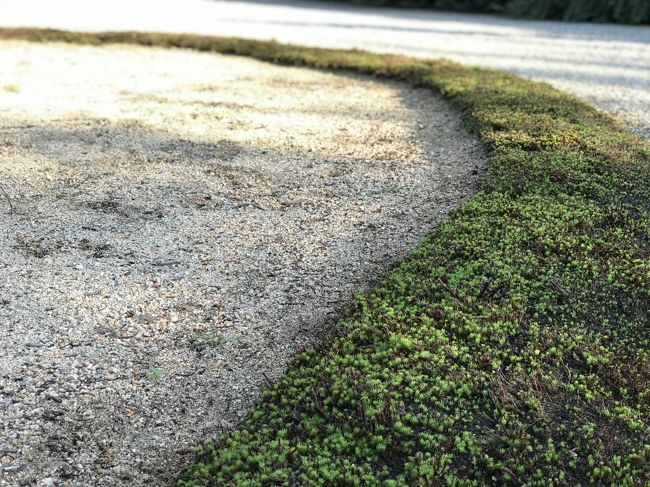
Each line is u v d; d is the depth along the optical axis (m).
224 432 2.65
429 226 4.31
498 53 9.91
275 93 7.48
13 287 3.55
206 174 5.07
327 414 2.55
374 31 12.09
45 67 8.52
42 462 2.51
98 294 3.53
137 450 2.59
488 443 2.40
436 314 3.12
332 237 4.20
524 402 2.57
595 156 4.83
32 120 6.24
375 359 2.84
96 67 8.62
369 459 2.34
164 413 2.78
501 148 5.10
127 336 3.22
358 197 4.74
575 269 3.47
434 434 2.44
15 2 13.77
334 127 6.26
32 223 4.25
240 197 4.70
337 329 3.13
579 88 7.63
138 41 10.16
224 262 3.88
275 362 3.08
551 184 4.40
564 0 13.69
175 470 2.50
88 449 2.58
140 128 6.09
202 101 7.05
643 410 2.55
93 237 4.10
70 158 5.32
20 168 5.08
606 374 2.72
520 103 6.27
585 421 2.50
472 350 2.90
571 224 3.85
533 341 2.93
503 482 2.24
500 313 3.10
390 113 6.73
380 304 3.28
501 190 4.42
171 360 3.08
